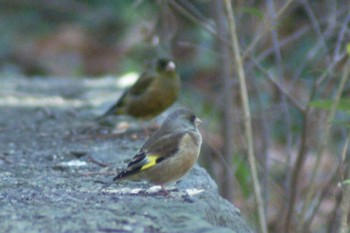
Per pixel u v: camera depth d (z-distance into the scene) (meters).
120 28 24.27
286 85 16.14
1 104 15.40
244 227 9.34
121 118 13.77
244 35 14.23
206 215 8.76
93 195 9.43
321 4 15.36
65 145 12.23
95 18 24.83
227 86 13.33
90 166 10.97
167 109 13.87
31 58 24.22
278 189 13.59
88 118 14.27
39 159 11.42
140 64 21.08
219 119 16.02
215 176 13.81
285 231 11.98
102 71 23.84
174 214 8.61
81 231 8.10
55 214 8.59
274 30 13.05
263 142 13.36
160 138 9.50
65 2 25.28
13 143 12.34
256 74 15.55
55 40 24.66
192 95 17.50
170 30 16.00
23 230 8.12
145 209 8.76
